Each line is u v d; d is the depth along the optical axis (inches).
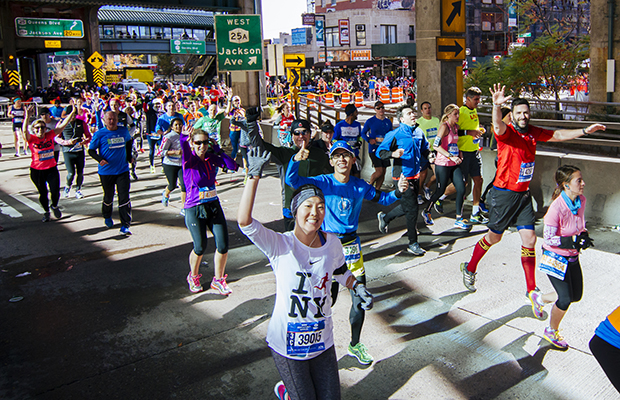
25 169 579.2
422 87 426.6
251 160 104.5
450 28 412.8
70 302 215.2
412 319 189.9
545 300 173.3
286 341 109.1
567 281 156.3
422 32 414.9
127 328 190.1
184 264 258.1
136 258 269.0
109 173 306.2
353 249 162.9
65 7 1882.4
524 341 170.7
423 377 152.2
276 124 454.6
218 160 213.9
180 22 2684.5
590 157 307.7
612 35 545.0
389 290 217.0
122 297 219.1
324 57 2428.6
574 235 154.6
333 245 112.5
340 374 155.3
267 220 333.1
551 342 164.6
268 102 1100.5
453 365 158.1
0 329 191.8
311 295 109.0
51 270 253.8
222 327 188.9
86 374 159.3
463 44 421.1
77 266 258.7
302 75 2017.7
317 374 112.4
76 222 343.6
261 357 166.9
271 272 243.9
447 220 321.4
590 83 583.8
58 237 309.4
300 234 111.0
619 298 198.4
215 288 220.2
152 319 197.0
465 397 142.1
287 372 109.8
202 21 2758.4
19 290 229.8
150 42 2578.7
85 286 232.5
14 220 353.4
